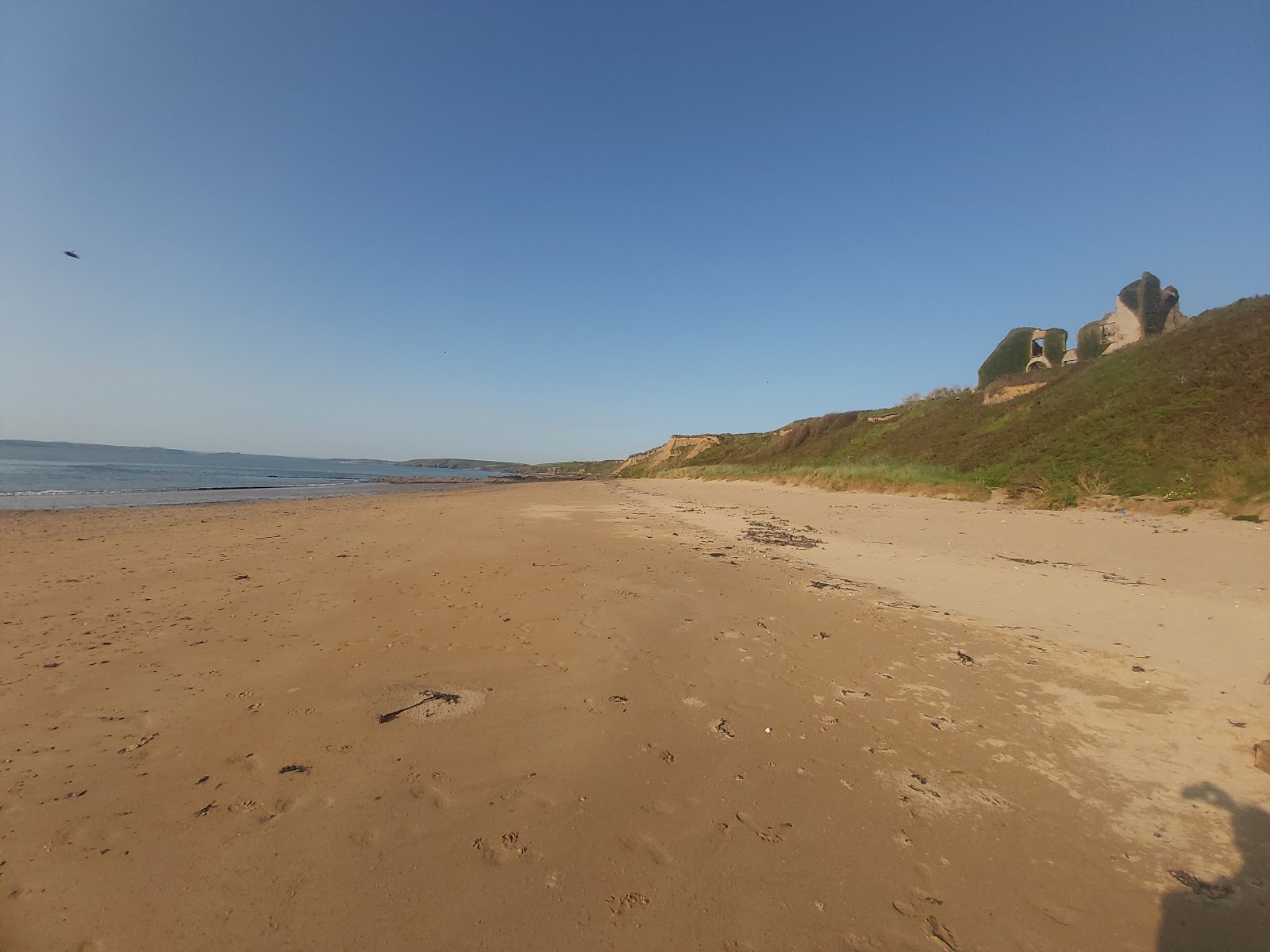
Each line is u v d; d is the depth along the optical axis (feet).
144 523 44.32
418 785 9.48
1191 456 43.47
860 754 10.79
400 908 6.94
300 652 15.53
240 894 7.10
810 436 152.56
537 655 15.64
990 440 74.18
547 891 7.27
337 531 40.91
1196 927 6.82
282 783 9.45
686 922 6.84
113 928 6.59
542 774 9.91
